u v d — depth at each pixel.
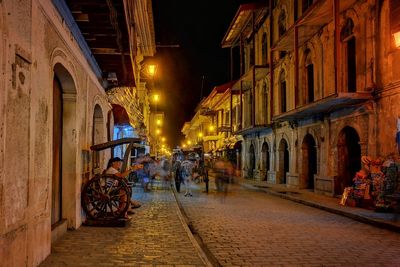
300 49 23.12
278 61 27.34
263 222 11.87
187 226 10.23
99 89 12.82
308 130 22.16
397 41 12.38
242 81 33.22
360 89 16.38
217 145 52.84
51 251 7.22
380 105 15.01
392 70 14.39
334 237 9.69
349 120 17.41
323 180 19.52
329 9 17.45
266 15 30.48
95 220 9.88
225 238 9.46
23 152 5.46
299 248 8.42
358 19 16.61
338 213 13.86
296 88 19.89
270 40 27.62
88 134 10.79
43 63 6.45
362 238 9.62
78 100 9.36
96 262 6.59
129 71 13.44
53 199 8.55
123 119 16.66
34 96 5.95
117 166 11.34
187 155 32.75
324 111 19.34
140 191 21.38
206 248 8.41
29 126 5.70
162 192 20.84
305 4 22.80
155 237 8.72
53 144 8.55
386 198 13.01
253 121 29.23
